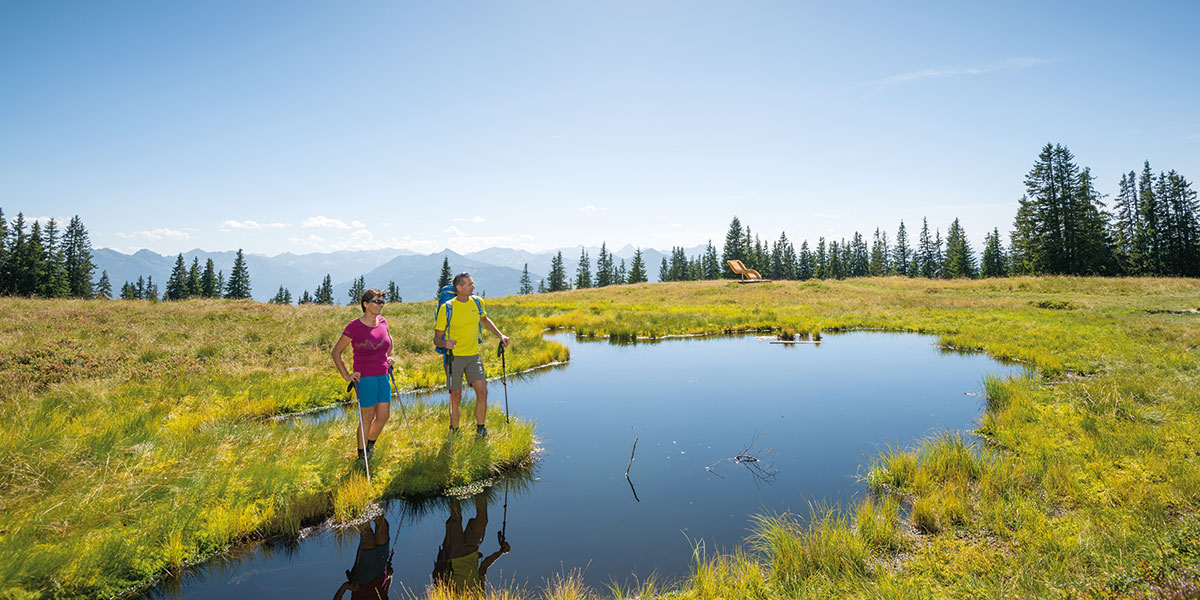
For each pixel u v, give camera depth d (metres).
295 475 5.46
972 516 4.66
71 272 83.00
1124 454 5.72
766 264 118.25
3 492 4.62
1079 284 32.62
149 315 16.58
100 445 5.65
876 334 19.06
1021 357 12.98
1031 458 5.94
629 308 30.97
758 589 3.71
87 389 7.97
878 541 4.31
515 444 6.70
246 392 8.85
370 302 6.01
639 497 5.59
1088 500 4.69
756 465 6.44
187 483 5.11
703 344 17.44
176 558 4.16
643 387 10.88
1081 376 10.30
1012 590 3.21
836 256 119.50
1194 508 4.21
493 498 5.61
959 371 12.01
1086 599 2.99
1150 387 8.34
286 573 4.17
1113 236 66.56
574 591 3.78
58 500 4.57
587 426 8.16
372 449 6.24
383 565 4.29
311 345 13.23
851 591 3.56
